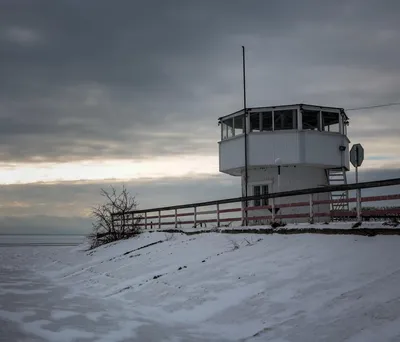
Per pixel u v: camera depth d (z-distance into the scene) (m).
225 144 27.33
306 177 25.64
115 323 10.89
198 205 24.44
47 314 11.70
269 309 10.52
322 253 12.91
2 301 13.76
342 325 8.52
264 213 25.75
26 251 41.09
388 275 9.97
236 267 14.23
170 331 10.25
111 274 19.30
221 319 10.88
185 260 17.52
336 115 26.14
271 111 25.58
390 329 7.77
